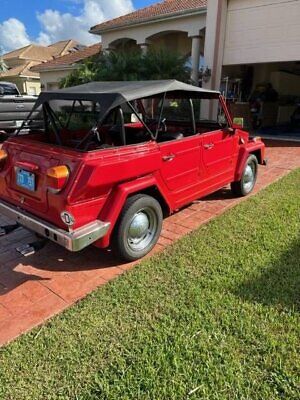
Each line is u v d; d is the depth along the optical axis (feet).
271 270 10.68
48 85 78.59
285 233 13.17
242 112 42.45
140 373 7.06
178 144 12.36
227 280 10.17
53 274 10.74
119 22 53.62
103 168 9.48
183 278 10.34
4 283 10.25
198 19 45.60
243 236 13.00
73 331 8.24
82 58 68.95
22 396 6.65
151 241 11.97
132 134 13.94
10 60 116.88
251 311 8.84
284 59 33.73
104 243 10.31
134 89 10.95
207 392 6.65
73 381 6.93
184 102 14.82
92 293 9.71
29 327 8.43
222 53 37.86
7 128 34.01
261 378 6.93
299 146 32.48
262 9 33.96
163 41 56.85
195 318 8.61
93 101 10.31
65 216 9.28
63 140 12.51
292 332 8.13
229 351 7.59
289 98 52.39
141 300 9.35
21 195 10.80
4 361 7.43
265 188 19.10
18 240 12.92
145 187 11.15
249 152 17.12
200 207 16.22
